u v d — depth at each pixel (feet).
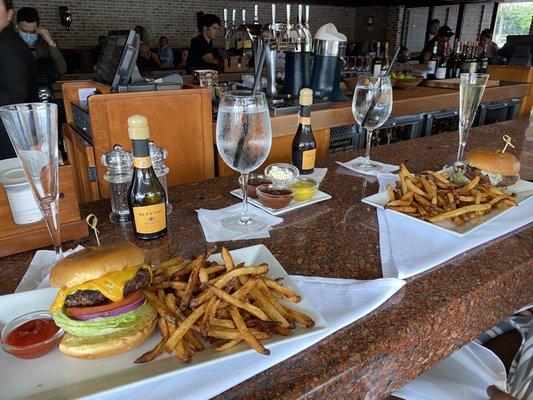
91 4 24.75
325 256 2.41
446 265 2.31
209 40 16.84
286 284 1.94
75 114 5.45
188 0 27.43
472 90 3.63
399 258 2.33
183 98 4.92
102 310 1.59
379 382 1.78
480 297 2.11
